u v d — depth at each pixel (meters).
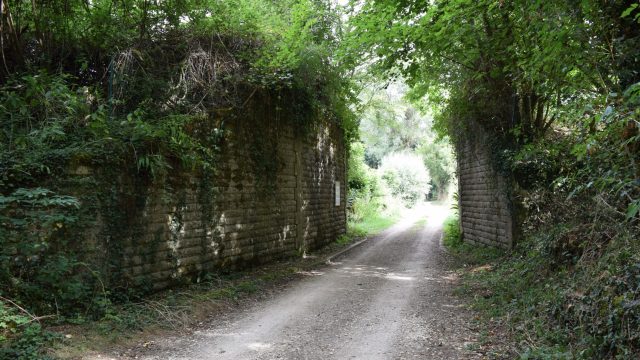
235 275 9.11
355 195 25.11
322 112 14.45
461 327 5.84
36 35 8.20
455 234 16.55
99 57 8.72
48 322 5.09
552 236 7.06
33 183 5.54
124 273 6.39
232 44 9.82
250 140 10.11
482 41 8.80
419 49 8.71
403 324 6.08
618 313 4.17
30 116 6.48
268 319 6.38
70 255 5.60
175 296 6.98
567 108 5.99
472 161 14.03
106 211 6.07
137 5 8.89
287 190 12.11
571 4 5.58
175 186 7.50
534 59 6.55
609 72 5.64
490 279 8.38
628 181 4.47
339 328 5.93
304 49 10.20
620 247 5.04
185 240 7.78
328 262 12.14
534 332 5.21
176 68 8.97
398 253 13.93
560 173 8.09
